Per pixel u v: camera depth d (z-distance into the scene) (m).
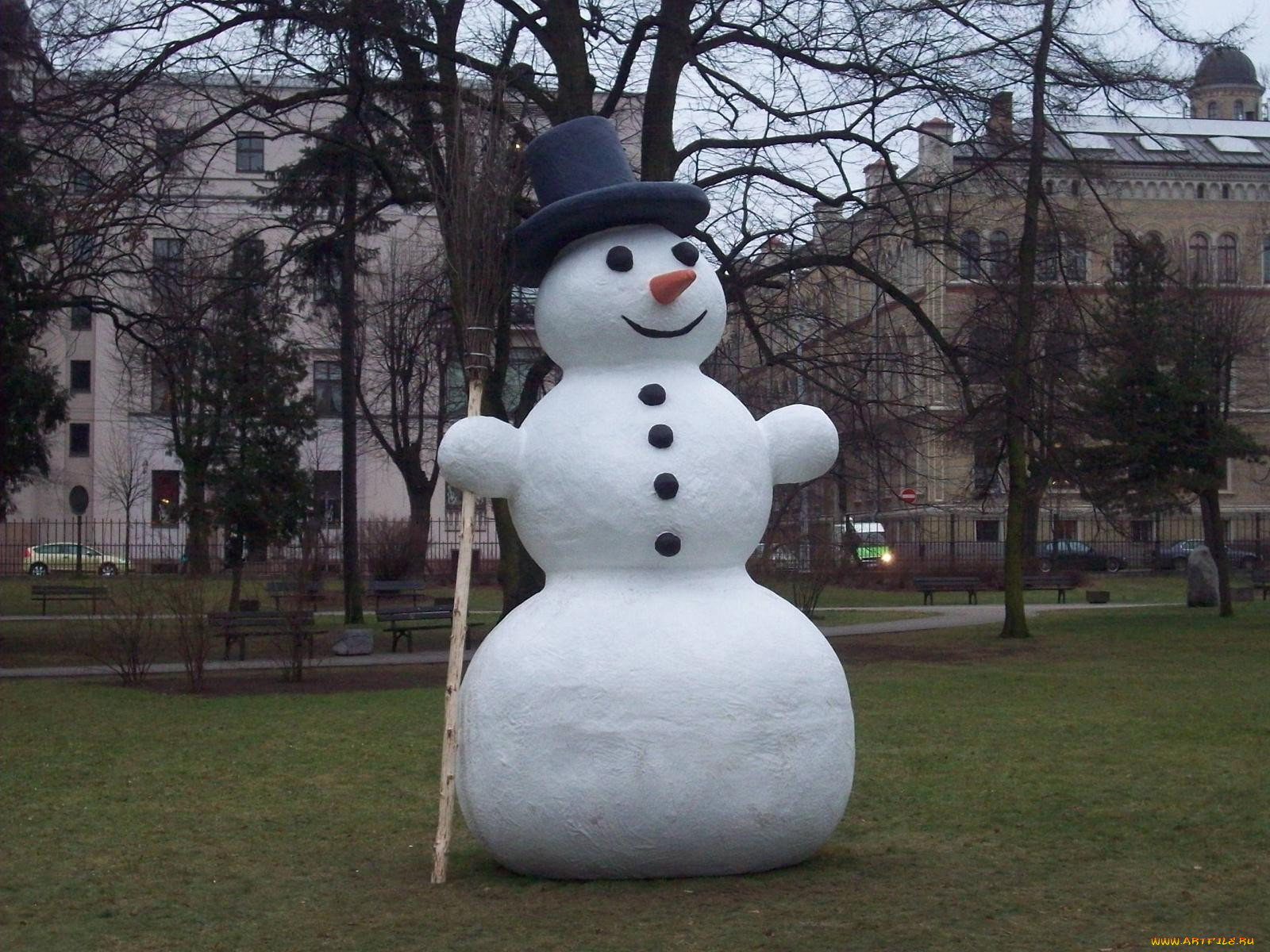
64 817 8.76
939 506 39.03
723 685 6.16
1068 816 8.15
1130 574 42.56
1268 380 43.53
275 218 24.73
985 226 24.39
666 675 6.13
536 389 19.02
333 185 19.97
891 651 20.28
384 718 13.41
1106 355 21.44
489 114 9.38
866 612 29.34
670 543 6.35
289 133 18.14
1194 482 24.78
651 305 6.63
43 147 17.00
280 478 28.19
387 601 32.25
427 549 40.34
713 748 6.12
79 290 23.66
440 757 10.98
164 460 52.66
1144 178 44.16
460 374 36.88
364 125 18.25
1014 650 20.00
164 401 28.14
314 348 36.66
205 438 29.19
